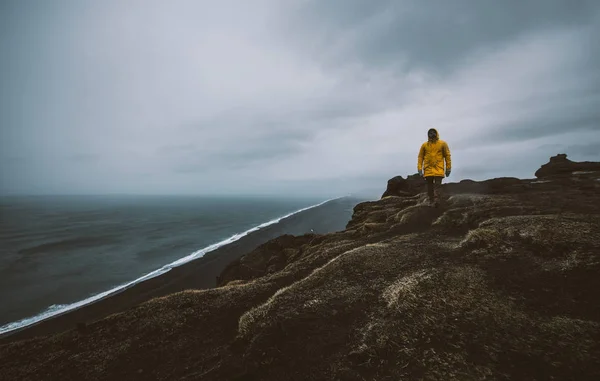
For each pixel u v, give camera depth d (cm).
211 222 12719
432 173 1947
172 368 850
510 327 667
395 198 3781
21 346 1123
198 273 4491
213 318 1132
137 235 8938
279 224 10588
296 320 872
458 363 586
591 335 598
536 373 529
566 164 3634
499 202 1870
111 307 3269
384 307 877
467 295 828
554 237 1067
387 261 1260
